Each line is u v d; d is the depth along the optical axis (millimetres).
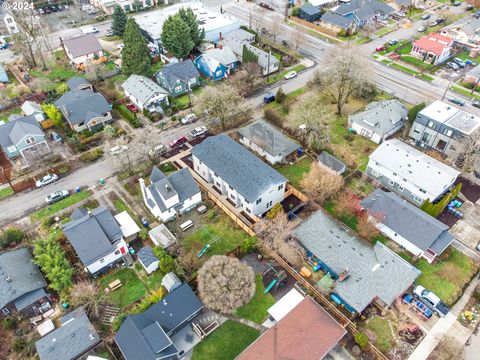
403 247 55094
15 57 105938
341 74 76438
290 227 56844
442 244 52375
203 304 46875
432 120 69625
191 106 85375
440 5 134875
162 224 57281
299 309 44469
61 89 88688
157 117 81000
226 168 61562
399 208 55781
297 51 106938
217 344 44531
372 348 43406
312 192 61312
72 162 70812
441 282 50938
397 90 90062
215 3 138750
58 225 58719
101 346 43844
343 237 53469
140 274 52094
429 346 44312
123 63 90875
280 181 59188
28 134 68750
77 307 47938
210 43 106438
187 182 59688
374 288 47438
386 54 105000
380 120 74375
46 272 50000
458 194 64062
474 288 50656
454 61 100500
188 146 74250
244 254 53875
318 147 71750
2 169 68812
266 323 46531
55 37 115562
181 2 142875
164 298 46062
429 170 60656
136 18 117250
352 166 69250
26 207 62188
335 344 41469
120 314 46500
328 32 115875
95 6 139125
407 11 129625
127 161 67750
